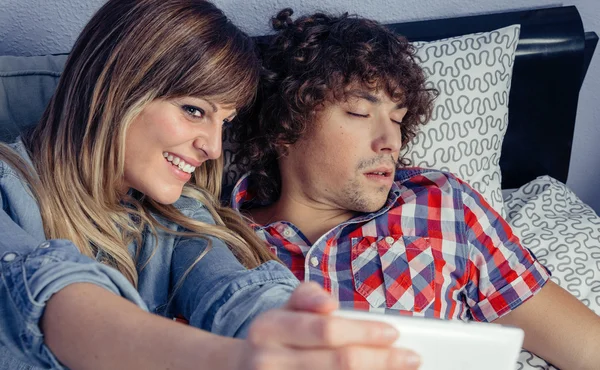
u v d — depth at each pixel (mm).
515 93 1576
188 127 969
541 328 1162
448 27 1552
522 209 1422
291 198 1278
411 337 474
